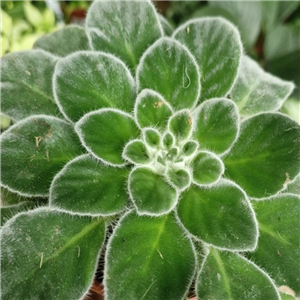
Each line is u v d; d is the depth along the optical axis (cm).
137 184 19
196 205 19
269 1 34
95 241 19
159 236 19
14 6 40
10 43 38
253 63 25
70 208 17
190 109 22
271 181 20
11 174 19
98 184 19
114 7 23
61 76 20
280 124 20
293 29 34
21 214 18
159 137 20
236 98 24
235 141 20
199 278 18
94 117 19
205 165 20
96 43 23
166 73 21
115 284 17
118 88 21
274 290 18
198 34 23
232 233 18
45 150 20
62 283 18
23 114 21
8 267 17
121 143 20
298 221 20
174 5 41
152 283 17
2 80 21
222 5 34
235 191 19
